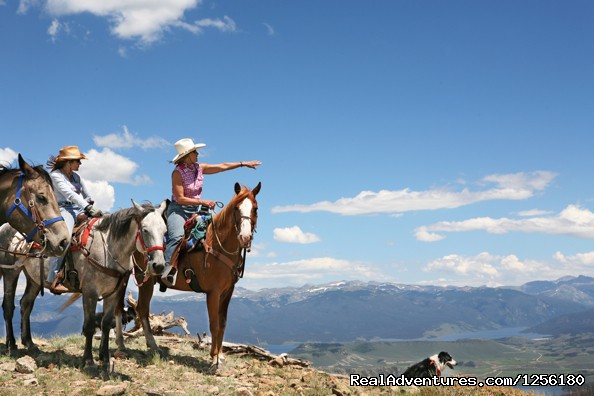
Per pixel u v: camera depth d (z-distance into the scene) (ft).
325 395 35.37
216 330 36.91
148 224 32.01
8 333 35.40
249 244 35.55
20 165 27.94
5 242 33.99
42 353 36.22
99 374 31.99
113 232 33.01
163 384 31.78
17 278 35.55
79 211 34.78
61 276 33.17
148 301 40.65
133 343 43.80
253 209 36.42
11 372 31.12
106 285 32.78
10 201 28.04
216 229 36.99
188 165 37.99
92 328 32.50
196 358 40.70
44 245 28.14
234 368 38.81
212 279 36.70
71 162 35.14
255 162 39.83
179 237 36.42
